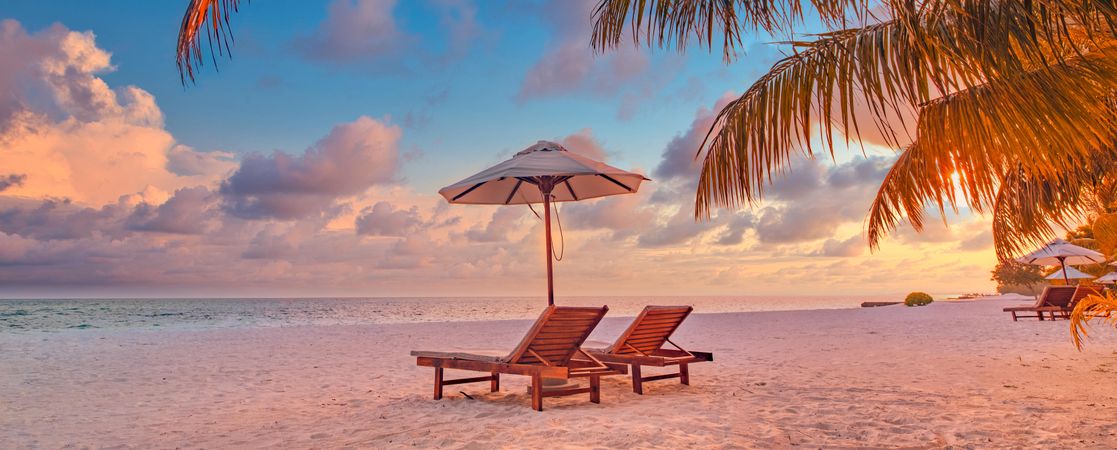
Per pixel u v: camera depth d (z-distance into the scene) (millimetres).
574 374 5160
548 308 5125
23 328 24000
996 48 2799
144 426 4992
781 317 23000
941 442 3885
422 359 5984
